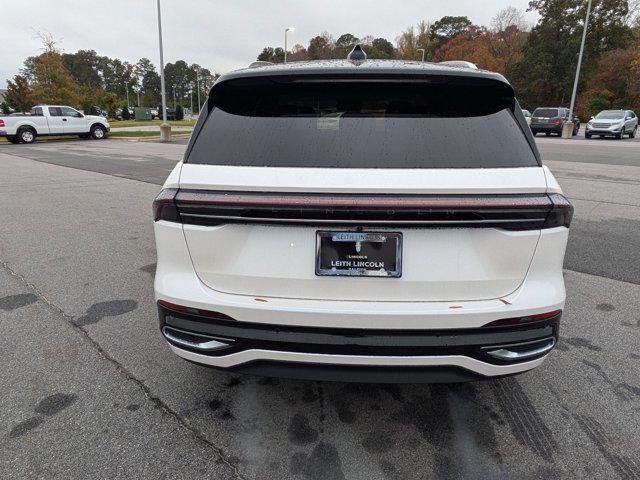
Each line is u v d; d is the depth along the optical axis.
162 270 2.05
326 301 1.88
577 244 5.41
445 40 82.94
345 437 2.23
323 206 1.75
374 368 1.91
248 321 1.90
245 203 1.79
